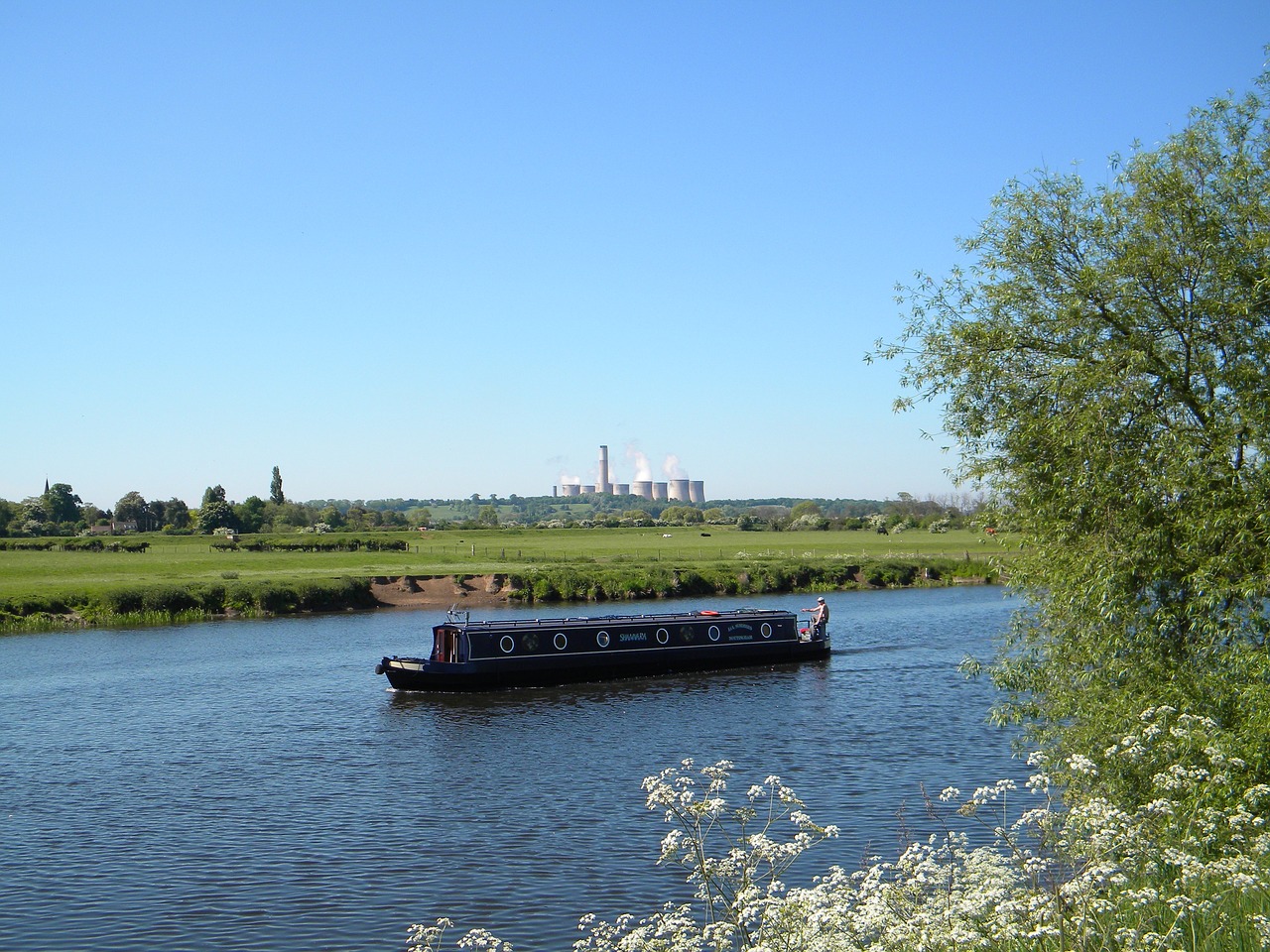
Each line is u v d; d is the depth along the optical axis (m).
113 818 26.27
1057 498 19.55
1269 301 18.05
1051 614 20.52
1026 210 20.23
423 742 34.69
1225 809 14.32
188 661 52.81
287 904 20.36
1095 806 11.75
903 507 196.25
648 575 89.38
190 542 133.12
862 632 63.03
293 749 33.84
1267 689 16.20
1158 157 19.34
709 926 11.09
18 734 36.25
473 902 20.30
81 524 169.00
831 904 11.16
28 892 21.20
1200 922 10.97
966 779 28.06
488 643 44.84
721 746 33.19
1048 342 19.86
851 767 29.81
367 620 72.25
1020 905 10.16
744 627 50.56
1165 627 18.33
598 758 32.09
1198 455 17.81
